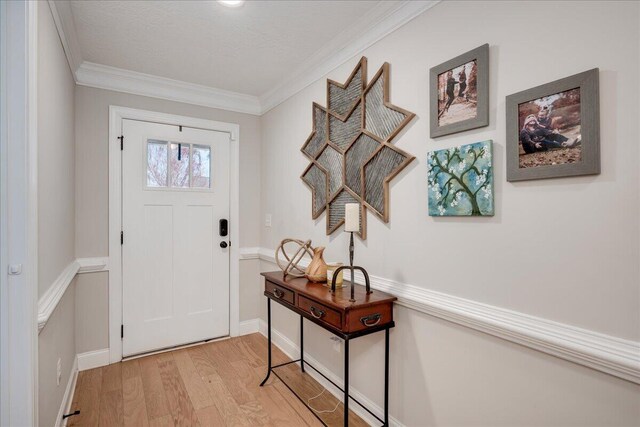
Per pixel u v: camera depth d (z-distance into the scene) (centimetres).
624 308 97
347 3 174
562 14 110
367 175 191
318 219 240
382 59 183
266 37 209
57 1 163
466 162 138
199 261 299
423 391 157
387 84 178
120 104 266
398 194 173
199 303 299
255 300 328
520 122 121
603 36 101
